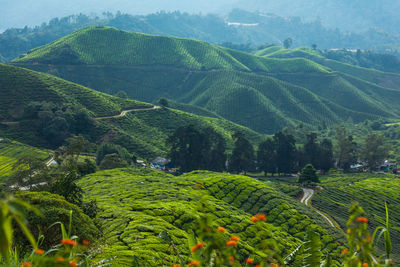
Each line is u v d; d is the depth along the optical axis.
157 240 32.59
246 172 156.75
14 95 173.25
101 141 163.75
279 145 143.25
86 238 20.61
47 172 81.94
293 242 55.50
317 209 93.25
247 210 74.12
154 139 178.75
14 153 130.00
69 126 161.50
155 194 62.12
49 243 18.00
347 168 169.00
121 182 76.12
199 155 133.50
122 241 31.95
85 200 58.12
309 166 122.38
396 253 69.06
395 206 105.81
